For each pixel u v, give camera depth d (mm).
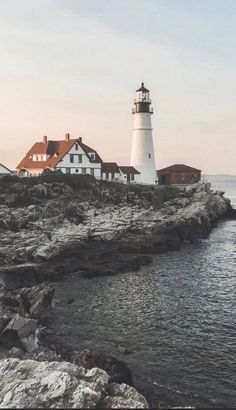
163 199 74750
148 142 94688
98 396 15641
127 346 24859
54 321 28828
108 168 90125
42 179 66500
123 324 28375
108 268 41938
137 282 38906
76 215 58375
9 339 24266
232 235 67250
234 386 20469
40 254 42688
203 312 30656
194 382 20828
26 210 54906
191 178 101375
